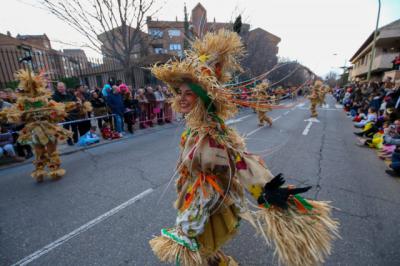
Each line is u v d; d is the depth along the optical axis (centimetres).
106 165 495
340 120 1116
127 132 841
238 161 140
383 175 423
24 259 227
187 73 134
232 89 147
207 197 145
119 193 360
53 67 973
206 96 141
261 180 133
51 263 220
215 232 156
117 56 1041
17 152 559
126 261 220
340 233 254
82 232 265
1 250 240
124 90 839
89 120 711
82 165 503
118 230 267
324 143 658
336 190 361
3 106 564
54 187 393
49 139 403
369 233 254
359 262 213
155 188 374
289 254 130
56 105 420
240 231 260
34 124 398
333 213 294
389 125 598
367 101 1057
